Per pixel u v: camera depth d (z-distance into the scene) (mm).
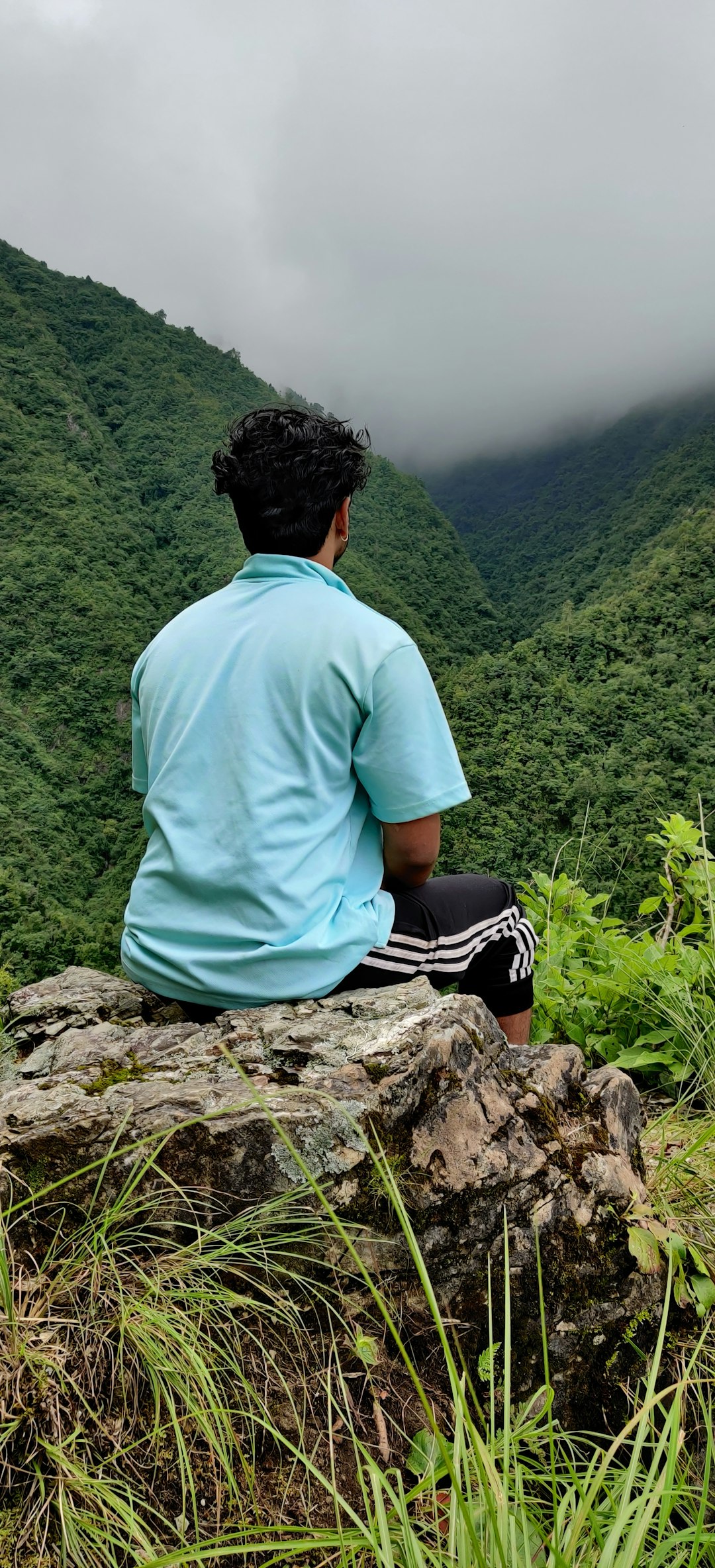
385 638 1151
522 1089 1112
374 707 1140
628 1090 1211
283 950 1105
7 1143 927
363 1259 931
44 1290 820
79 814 69812
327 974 1156
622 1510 619
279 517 1234
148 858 1213
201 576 102250
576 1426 949
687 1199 1223
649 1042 1794
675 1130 1528
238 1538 741
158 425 127312
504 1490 626
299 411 1262
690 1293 1073
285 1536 750
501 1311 962
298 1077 1023
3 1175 898
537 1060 1178
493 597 168500
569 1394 956
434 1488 741
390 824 1229
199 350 148375
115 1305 813
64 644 83812
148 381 135750
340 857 1190
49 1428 720
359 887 1246
